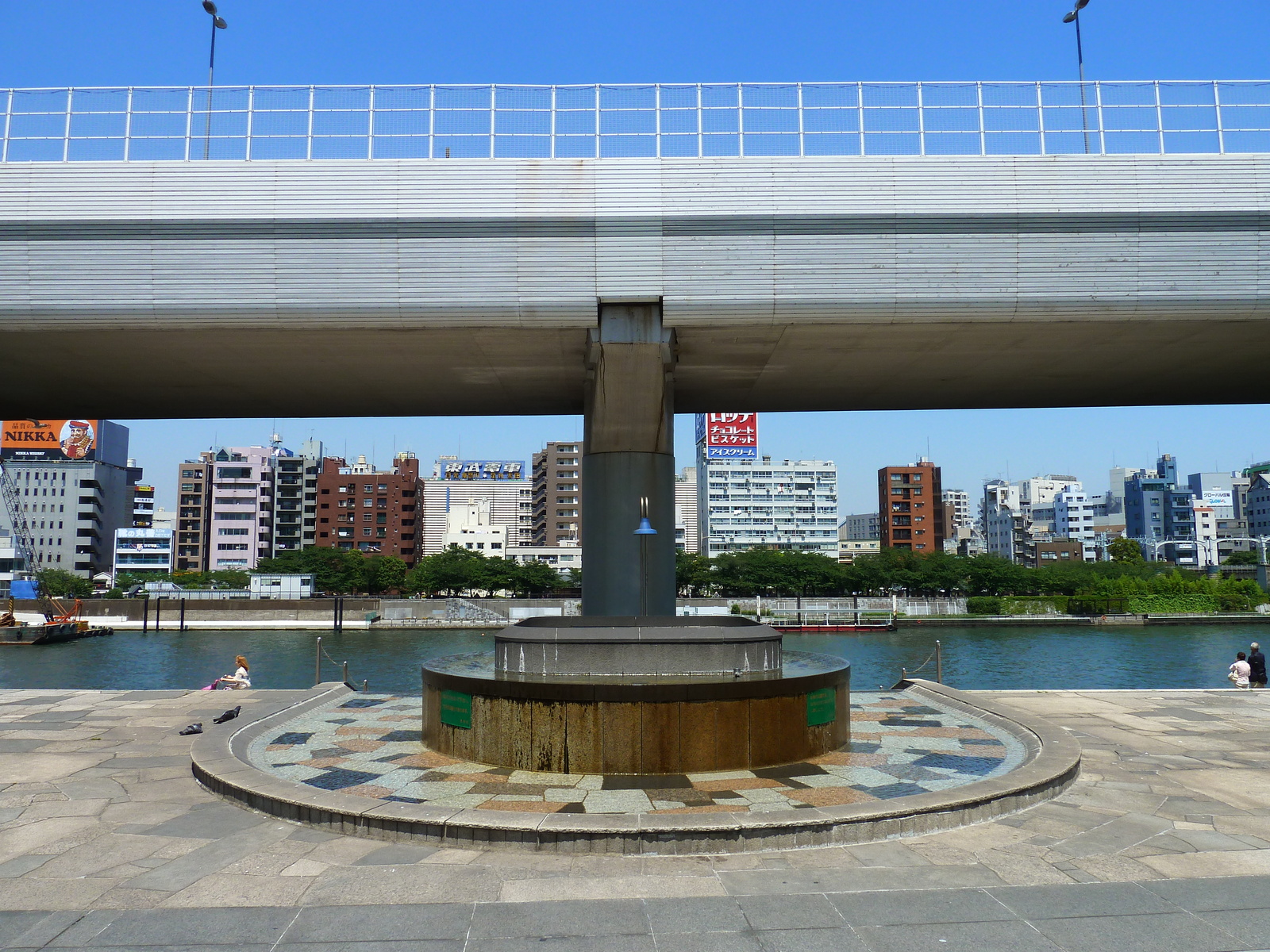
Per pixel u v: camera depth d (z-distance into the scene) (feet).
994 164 76.23
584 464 96.02
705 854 28.91
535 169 76.59
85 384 99.86
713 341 85.20
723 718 39.99
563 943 22.15
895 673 173.58
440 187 76.38
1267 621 311.47
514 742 40.42
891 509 487.61
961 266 76.64
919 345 86.63
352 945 22.02
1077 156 76.38
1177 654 213.87
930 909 24.35
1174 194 75.72
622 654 42.91
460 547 406.82
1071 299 77.10
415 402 111.55
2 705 62.08
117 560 425.69
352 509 442.09
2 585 403.34
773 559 351.87
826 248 76.59
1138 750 46.50
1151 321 79.15
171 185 76.23
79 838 30.96
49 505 420.36
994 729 50.85
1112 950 21.76
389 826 30.58
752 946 22.06
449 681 43.68
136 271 76.54
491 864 27.96
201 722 53.88
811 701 42.83
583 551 94.32
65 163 76.33
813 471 516.73
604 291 77.36
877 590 355.56
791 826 29.55
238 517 432.66
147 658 210.59
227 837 30.96
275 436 477.36
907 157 76.59
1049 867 27.73
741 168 76.59
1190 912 24.17
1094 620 303.89
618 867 27.68
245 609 306.55
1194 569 472.85
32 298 76.89
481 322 78.89
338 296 77.20
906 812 31.12
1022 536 566.77
